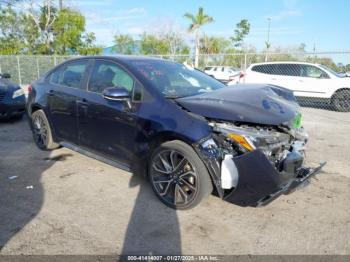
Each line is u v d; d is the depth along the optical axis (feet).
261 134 9.96
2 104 23.36
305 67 39.24
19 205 11.41
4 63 64.75
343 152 18.40
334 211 11.19
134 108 11.87
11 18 97.71
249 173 9.49
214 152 10.02
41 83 17.35
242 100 10.80
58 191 12.57
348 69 44.37
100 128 13.24
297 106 12.09
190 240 9.46
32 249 8.90
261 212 11.03
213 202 11.63
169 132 10.75
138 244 9.23
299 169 10.87
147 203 11.61
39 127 17.46
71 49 99.81
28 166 15.21
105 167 15.08
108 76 13.43
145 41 125.70
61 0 97.96
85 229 9.94
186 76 13.91
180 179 10.96
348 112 35.29
